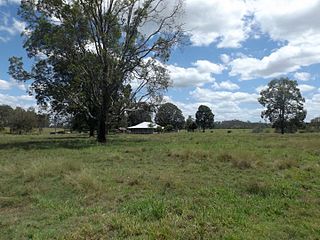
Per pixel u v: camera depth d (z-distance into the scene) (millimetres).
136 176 13242
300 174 13961
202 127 130750
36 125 103938
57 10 32812
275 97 93188
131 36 35062
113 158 19234
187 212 8320
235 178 13219
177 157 19609
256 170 15023
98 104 36438
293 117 92750
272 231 7359
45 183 12445
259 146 27344
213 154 19656
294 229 7484
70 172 13688
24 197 10805
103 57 34562
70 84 36875
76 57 34750
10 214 9156
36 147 28984
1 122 110500
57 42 33219
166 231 7000
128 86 37406
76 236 7031
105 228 7441
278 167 15625
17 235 7465
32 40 34188
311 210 9023
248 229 7395
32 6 33125
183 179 12875
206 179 13016
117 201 9922
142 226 7414
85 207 9414
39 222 8305
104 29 34500
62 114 48906
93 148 26938
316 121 105312
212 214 8211
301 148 25469
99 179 12688
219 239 6828
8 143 36219
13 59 35562
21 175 13953
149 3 34812
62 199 10414
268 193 10578
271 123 97188
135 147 27016
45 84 37062
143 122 102625
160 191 10984
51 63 36094
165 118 129250
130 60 35531
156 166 16422
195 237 6875
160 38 35688
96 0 33312
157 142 34500
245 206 9125
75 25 33500
